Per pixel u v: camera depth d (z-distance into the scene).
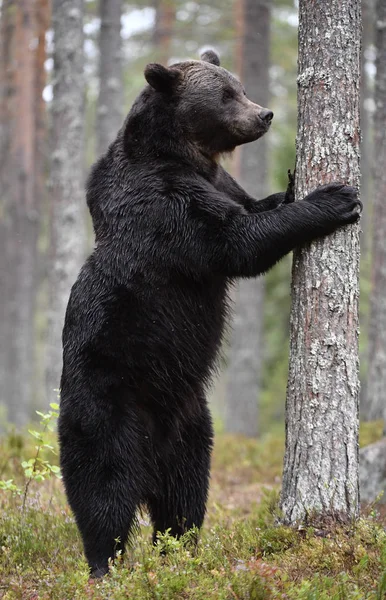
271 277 40.94
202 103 10.88
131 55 44.72
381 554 9.02
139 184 10.41
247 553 9.70
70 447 10.13
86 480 9.98
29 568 9.84
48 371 24.77
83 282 10.58
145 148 10.68
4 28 33.31
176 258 10.16
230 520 13.43
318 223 9.73
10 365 50.38
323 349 9.98
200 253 10.02
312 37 9.95
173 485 10.78
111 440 9.98
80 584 8.75
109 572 9.51
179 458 10.76
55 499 14.05
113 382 10.12
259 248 9.77
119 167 10.74
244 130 11.03
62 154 24.33
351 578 8.69
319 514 9.92
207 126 11.00
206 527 13.41
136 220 10.30
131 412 10.18
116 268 10.34
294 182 10.44
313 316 10.02
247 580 8.23
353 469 10.05
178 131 10.77
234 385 34.88
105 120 29.59
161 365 10.32
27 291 47.81
